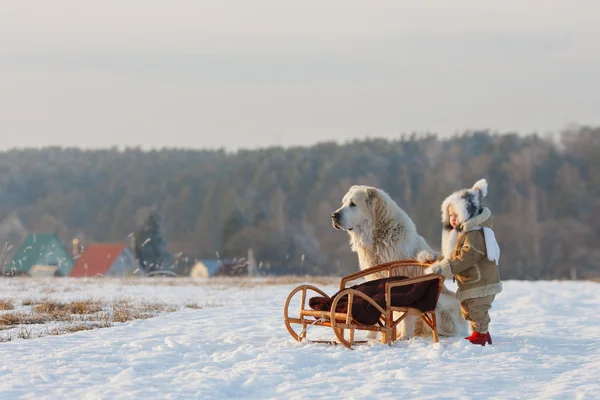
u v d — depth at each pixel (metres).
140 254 57.34
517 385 6.31
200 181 100.06
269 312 12.33
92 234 102.88
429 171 79.44
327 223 77.75
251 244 65.81
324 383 6.30
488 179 72.44
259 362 7.15
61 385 6.27
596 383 6.40
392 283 8.21
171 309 12.73
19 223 97.12
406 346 8.30
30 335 9.36
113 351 7.94
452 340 8.70
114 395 5.83
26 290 16.97
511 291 17.73
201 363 7.17
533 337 9.20
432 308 8.43
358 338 9.24
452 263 8.31
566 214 68.44
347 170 84.31
